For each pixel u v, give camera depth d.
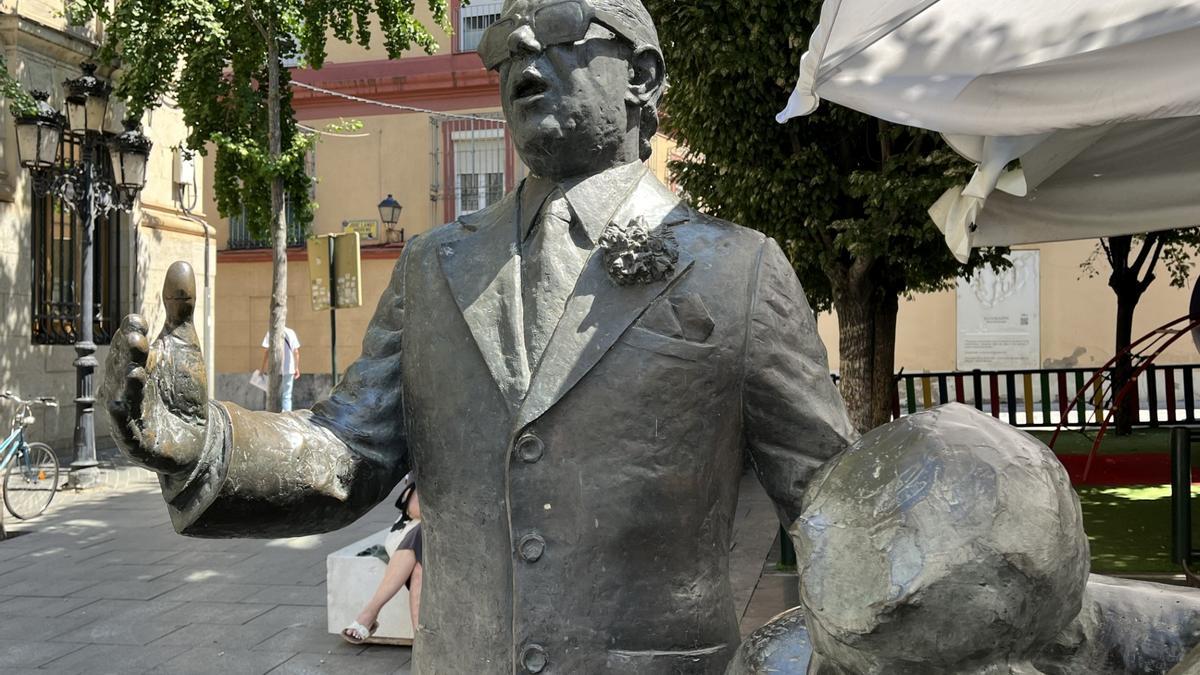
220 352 19.95
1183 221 5.09
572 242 1.68
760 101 7.32
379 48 19.27
